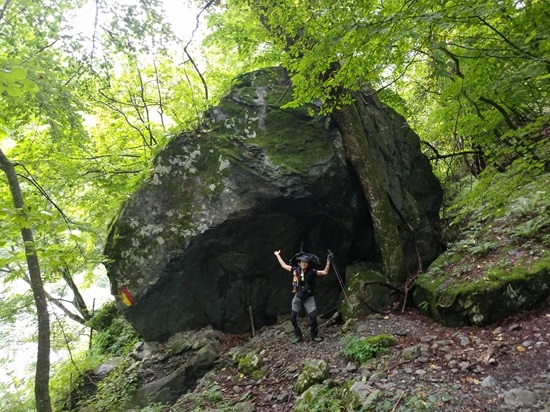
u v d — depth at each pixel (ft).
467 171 38.17
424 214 28.91
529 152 12.89
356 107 27.96
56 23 21.48
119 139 34.17
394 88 42.16
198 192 24.17
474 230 24.27
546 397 10.63
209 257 24.71
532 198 21.25
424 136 35.60
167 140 26.35
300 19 18.67
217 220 23.45
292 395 15.79
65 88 22.39
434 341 16.14
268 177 23.31
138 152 35.70
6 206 12.53
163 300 24.94
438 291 18.60
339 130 25.62
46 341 16.42
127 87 32.27
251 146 24.41
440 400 11.54
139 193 24.70
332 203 24.52
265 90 26.81
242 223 23.77
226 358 22.07
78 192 32.53
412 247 26.63
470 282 17.33
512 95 17.26
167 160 25.00
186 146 25.12
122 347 29.53
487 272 17.40
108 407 20.88
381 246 24.16
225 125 25.64
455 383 12.33
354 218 25.53
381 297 22.56
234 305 25.77
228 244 24.30
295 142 24.57
